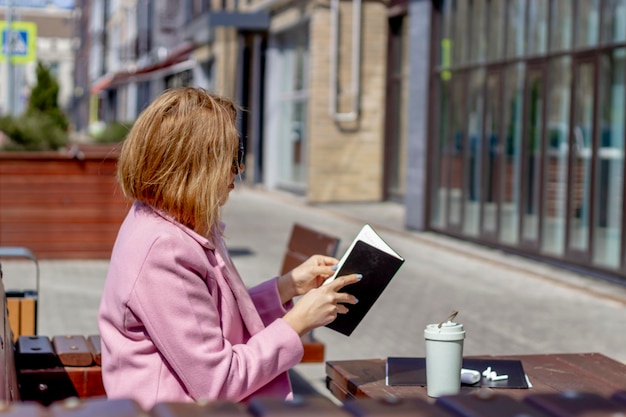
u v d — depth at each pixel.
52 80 24.58
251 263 10.83
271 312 2.96
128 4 44.28
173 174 2.54
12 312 4.66
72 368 3.43
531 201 11.48
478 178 12.73
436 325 2.67
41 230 10.56
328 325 2.73
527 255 11.51
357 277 2.64
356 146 18.55
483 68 12.63
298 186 20.36
